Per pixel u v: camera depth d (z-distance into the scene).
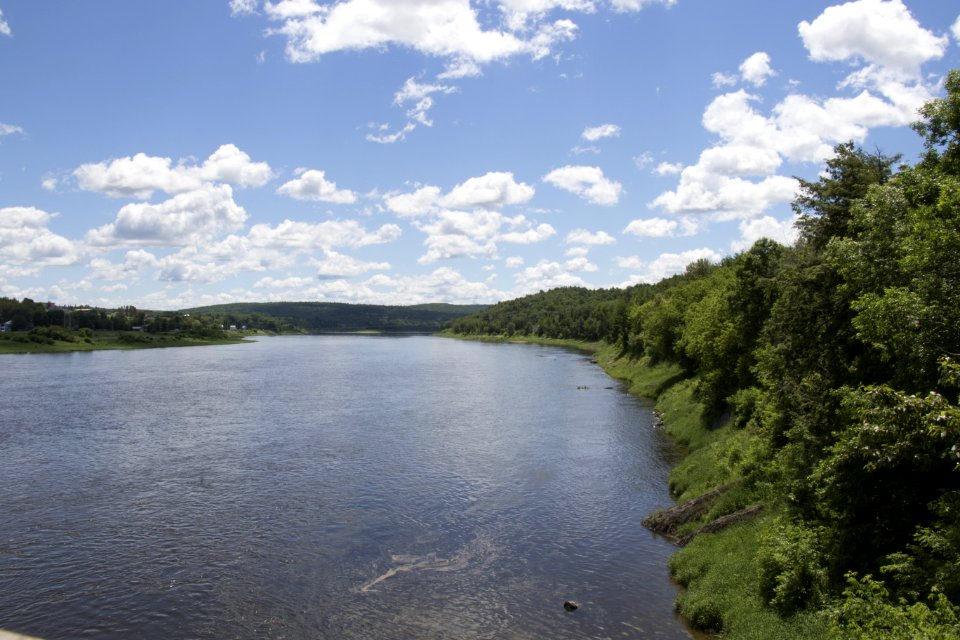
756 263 44.16
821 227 30.47
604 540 27.77
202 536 28.58
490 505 32.41
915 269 17.08
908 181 19.91
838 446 18.03
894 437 14.86
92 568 25.38
